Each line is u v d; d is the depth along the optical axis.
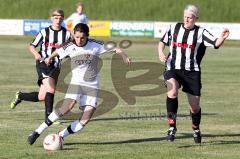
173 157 20.17
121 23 98.12
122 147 22.02
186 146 22.34
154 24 97.19
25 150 21.09
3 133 24.62
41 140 23.22
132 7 114.31
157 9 113.62
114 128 26.42
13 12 114.94
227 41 93.31
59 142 21.25
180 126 27.27
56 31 28.12
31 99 28.28
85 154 20.53
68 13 114.69
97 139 23.66
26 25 98.88
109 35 98.12
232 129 26.58
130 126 27.03
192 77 22.42
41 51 28.25
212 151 21.44
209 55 73.69
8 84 42.88
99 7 114.88
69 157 19.95
